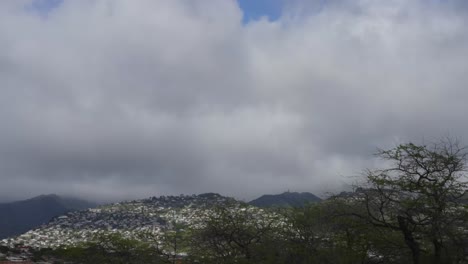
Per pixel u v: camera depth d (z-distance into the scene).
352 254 27.05
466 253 23.91
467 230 24.02
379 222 26.00
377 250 27.00
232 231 35.66
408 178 25.28
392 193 25.34
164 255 46.28
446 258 24.06
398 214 24.81
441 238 23.62
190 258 38.09
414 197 24.83
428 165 24.80
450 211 24.27
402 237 26.05
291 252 30.75
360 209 26.55
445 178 24.62
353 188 27.06
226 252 36.16
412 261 25.91
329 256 28.17
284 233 32.50
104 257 52.28
